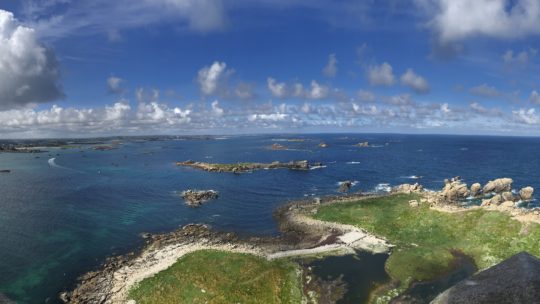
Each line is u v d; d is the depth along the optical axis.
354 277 60.56
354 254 68.94
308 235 80.88
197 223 90.88
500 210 77.75
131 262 66.38
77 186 136.12
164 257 67.75
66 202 110.31
